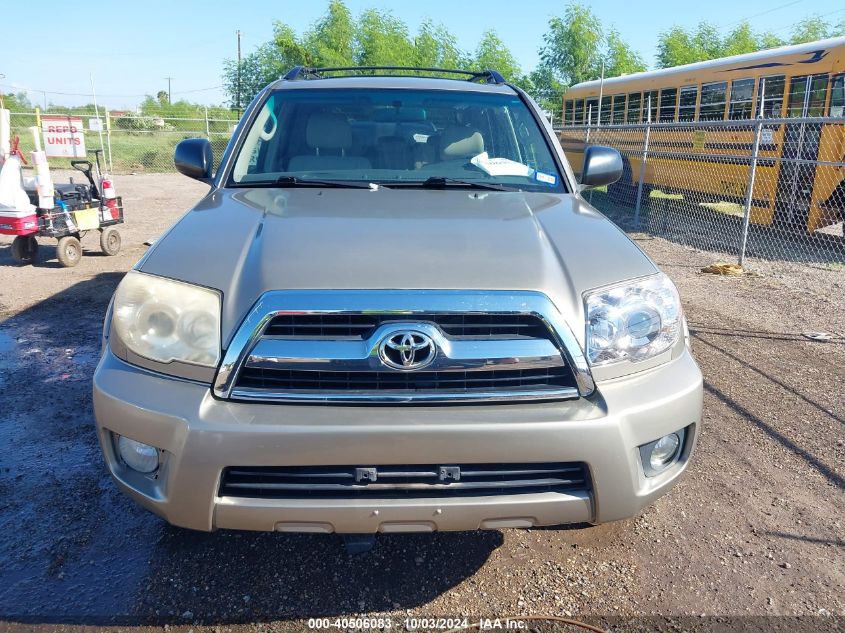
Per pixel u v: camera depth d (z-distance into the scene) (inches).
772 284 323.0
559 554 115.6
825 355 217.6
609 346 93.5
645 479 95.0
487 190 135.0
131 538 118.0
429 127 148.6
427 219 110.6
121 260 365.7
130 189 751.1
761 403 178.4
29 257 348.2
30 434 156.0
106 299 279.0
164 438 87.4
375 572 110.3
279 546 116.3
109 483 135.6
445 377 89.7
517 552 116.0
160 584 106.7
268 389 88.8
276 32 1412.4
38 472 139.5
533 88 1423.5
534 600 104.7
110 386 92.7
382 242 99.7
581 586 107.8
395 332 88.1
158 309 93.2
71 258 345.4
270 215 112.2
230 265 96.5
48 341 222.1
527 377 91.4
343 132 146.4
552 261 98.7
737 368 204.4
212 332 90.7
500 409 89.4
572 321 92.2
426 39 1462.8
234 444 85.0
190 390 89.6
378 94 153.4
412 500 87.7
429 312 88.8
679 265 369.1
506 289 91.2
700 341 230.8
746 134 492.4
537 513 89.9
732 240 453.4
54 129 632.4
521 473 89.4
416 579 109.0
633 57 1392.7
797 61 455.2
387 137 146.3
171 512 88.9
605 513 91.7
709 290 309.6
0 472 139.2
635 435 90.9
